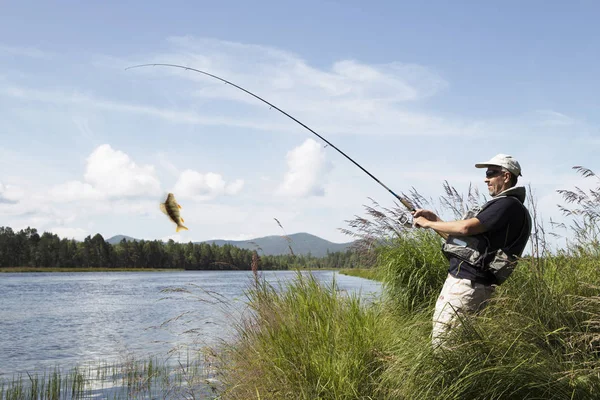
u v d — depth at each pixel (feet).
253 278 17.43
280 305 16.47
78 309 71.56
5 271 344.69
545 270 15.72
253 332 16.12
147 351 34.22
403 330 15.42
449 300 13.21
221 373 16.11
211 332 19.15
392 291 22.43
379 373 13.24
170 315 61.00
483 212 13.01
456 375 11.49
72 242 404.98
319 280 18.42
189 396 17.03
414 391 11.78
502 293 13.66
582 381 11.03
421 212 14.79
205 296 85.10
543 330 12.64
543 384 10.85
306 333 14.56
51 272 342.64
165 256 423.23
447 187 24.56
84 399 21.95
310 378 13.23
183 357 29.35
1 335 45.85
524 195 13.52
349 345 13.96
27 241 389.19
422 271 22.17
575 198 19.80
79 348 38.24
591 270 16.03
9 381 26.81
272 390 13.38
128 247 414.62
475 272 13.02
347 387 12.65
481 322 12.58
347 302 16.88
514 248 13.15
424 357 12.11
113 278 215.31
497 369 11.10
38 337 44.50
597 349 12.85
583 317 13.30
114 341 41.04
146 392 21.22
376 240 25.12
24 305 79.30
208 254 428.15
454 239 13.53
